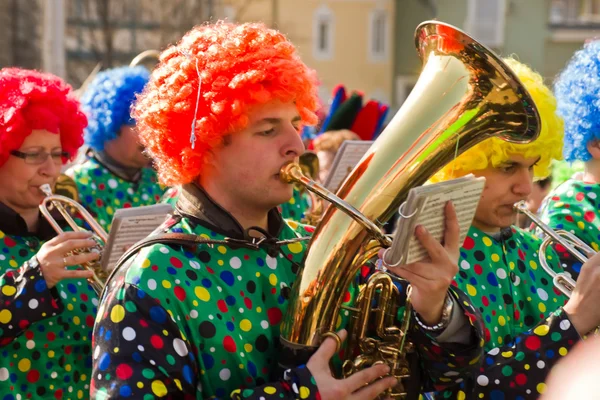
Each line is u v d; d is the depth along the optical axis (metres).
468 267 3.11
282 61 2.56
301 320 2.49
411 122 2.60
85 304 3.68
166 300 2.43
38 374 3.54
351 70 35.75
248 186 2.57
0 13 23.17
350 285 2.76
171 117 2.59
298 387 2.40
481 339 2.61
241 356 2.49
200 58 2.57
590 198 3.66
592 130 3.71
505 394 2.86
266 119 2.55
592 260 2.90
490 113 2.65
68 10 24.67
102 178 5.70
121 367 2.38
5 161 3.70
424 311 2.54
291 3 34.78
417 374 2.74
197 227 2.60
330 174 5.07
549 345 2.86
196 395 2.46
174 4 23.64
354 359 2.64
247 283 2.58
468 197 2.46
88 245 3.45
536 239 3.41
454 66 2.64
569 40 34.59
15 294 3.36
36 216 3.82
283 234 2.76
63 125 3.99
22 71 4.02
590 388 2.76
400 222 2.31
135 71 5.89
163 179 2.68
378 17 35.69
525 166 3.15
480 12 34.91
